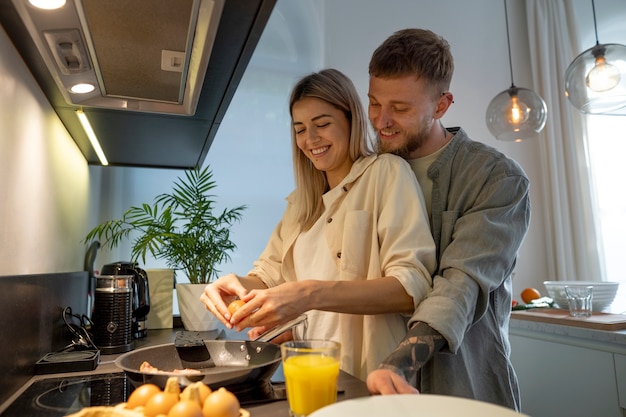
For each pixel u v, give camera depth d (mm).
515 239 923
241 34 826
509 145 3375
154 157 1811
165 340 1379
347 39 2867
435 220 1022
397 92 1007
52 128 1166
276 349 792
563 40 3457
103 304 1203
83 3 698
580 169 3363
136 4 697
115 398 749
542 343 1895
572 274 3223
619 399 1561
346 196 1066
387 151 1104
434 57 1005
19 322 820
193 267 1610
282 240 1287
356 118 1091
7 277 753
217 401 511
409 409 483
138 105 1186
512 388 979
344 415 464
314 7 2658
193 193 1832
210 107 1217
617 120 3484
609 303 2039
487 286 841
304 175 1200
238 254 2299
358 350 979
